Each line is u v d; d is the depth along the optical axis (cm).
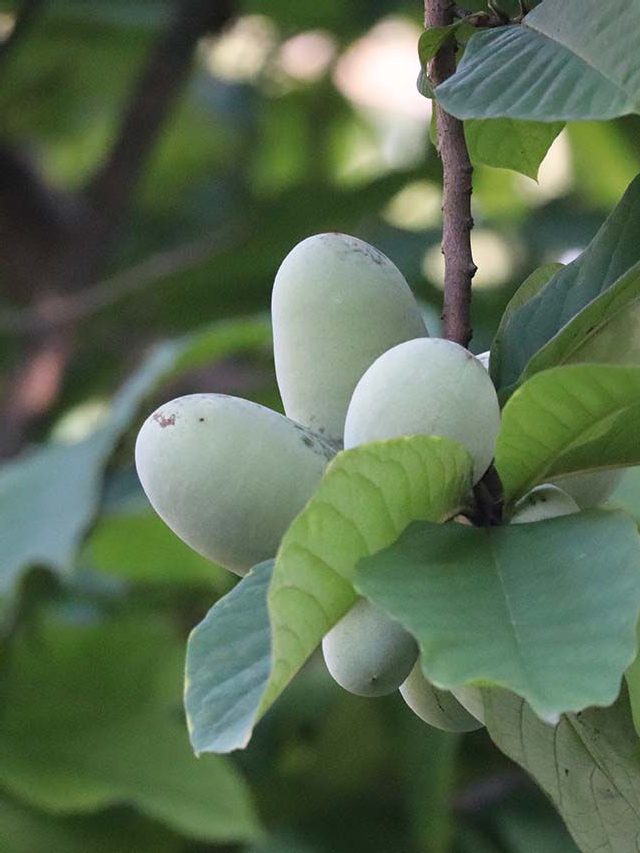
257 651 116
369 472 113
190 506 121
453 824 192
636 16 119
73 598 236
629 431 118
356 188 251
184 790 185
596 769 122
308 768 197
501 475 118
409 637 119
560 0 123
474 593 113
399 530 116
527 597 113
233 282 265
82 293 270
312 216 256
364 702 193
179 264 254
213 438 120
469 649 111
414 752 184
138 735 189
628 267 124
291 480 121
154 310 271
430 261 271
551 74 120
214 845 194
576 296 124
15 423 268
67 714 191
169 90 289
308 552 113
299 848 191
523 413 116
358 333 124
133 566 225
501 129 134
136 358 280
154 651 195
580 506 124
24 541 188
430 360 117
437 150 132
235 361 273
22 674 194
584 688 109
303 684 205
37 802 188
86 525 186
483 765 197
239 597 118
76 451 204
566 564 114
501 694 121
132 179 290
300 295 125
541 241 279
